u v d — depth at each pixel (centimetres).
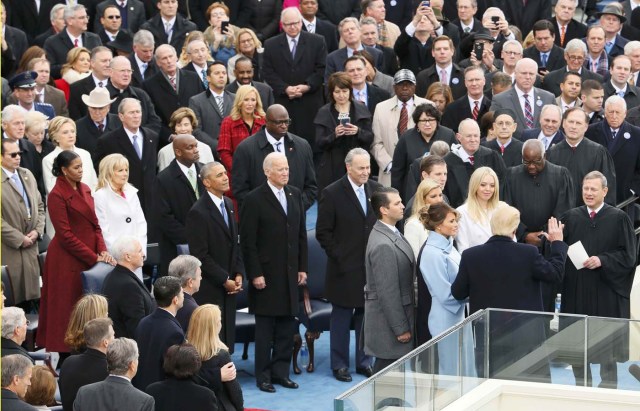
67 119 3672
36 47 4350
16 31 4875
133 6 5128
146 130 3841
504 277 2781
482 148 3562
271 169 3234
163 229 3472
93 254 3212
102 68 4228
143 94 4188
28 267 3425
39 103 4050
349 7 5269
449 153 3556
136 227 3366
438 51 4428
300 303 3409
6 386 2306
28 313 3503
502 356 2825
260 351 3250
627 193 3853
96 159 3806
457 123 4138
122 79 4144
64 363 2509
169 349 2411
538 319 2783
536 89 4159
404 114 4069
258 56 4738
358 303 3288
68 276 3203
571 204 3447
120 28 4994
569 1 5069
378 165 4078
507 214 2788
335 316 3322
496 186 3108
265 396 3206
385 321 2897
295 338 3391
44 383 2512
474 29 5109
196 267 2798
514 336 2806
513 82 4322
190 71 4356
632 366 2802
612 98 3831
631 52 4603
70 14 4703
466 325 2706
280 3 5219
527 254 2786
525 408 2838
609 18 4944
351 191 3288
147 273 3712
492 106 4122
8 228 3378
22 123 3612
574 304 3189
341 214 3281
